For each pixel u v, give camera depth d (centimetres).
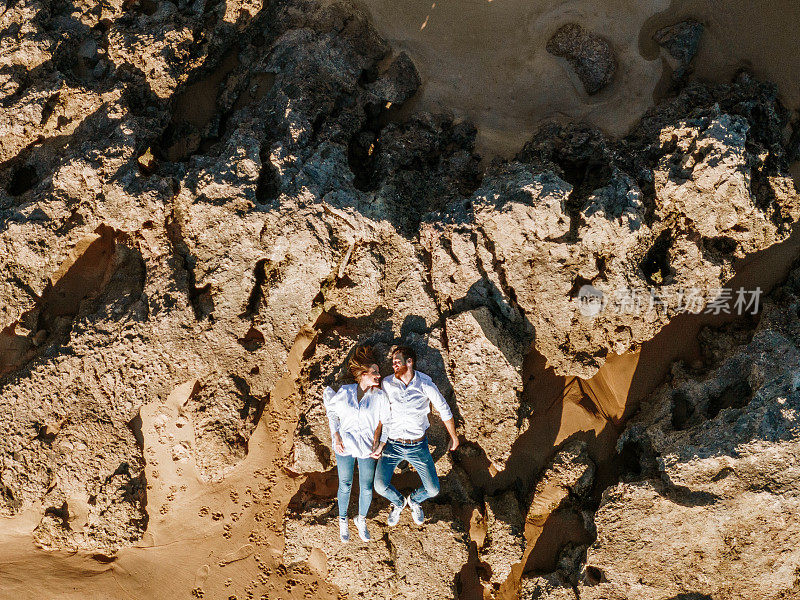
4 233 687
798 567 636
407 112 831
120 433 700
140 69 766
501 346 696
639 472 729
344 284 727
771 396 650
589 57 822
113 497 698
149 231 701
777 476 626
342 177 722
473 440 712
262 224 688
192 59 796
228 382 704
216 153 742
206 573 716
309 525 698
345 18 834
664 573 666
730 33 838
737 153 693
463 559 685
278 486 726
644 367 764
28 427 686
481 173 802
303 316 721
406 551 686
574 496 738
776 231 755
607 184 719
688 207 720
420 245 719
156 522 717
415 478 719
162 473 716
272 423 732
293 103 752
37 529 706
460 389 700
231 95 805
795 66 838
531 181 691
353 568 691
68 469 694
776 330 743
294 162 715
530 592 709
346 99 805
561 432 751
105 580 711
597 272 705
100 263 719
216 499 723
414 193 758
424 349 701
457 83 838
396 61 833
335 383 705
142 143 721
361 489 636
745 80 824
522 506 733
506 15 843
